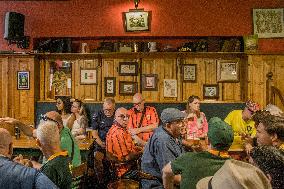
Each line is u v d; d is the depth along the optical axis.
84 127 7.42
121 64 8.50
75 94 8.59
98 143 6.77
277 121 3.10
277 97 7.96
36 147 5.66
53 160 2.99
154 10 8.41
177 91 8.47
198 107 6.80
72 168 3.88
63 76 8.59
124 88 8.52
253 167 1.77
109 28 8.47
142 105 7.25
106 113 7.08
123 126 5.27
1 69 8.32
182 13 8.39
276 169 1.87
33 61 8.30
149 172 3.67
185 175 2.63
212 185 1.75
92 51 8.58
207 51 8.27
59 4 8.47
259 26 8.38
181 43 8.60
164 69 8.47
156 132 3.68
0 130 2.66
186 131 6.46
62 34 8.48
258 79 8.02
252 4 8.37
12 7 8.51
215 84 8.45
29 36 8.49
